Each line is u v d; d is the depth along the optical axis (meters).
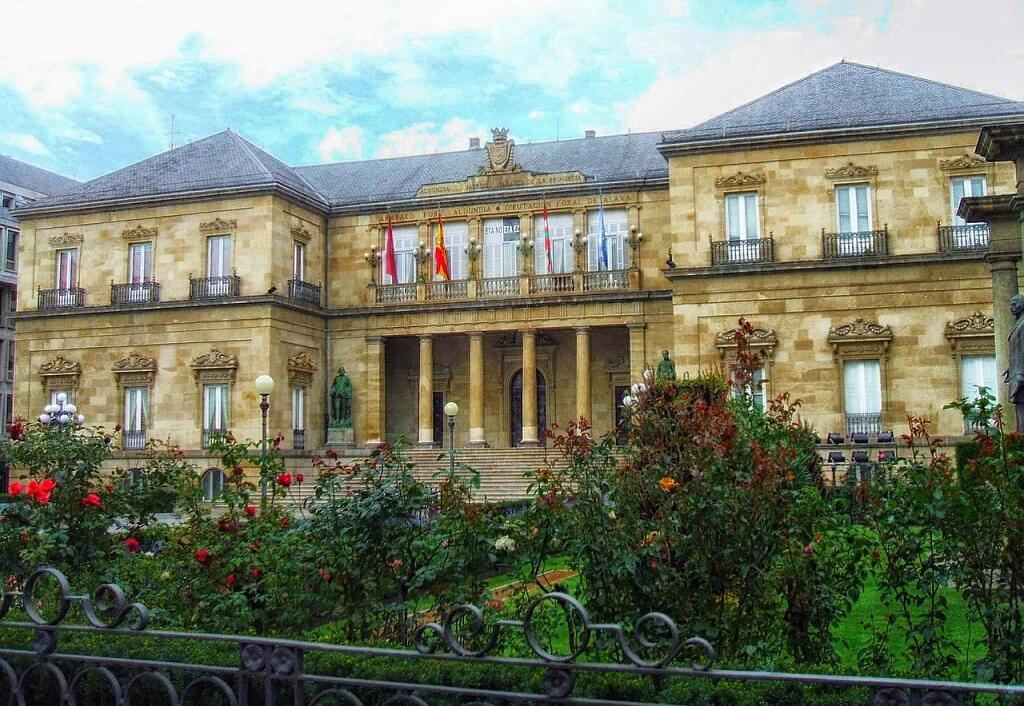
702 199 39.50
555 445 11.71
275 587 10.93
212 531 11.88
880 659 9.52
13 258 68.62
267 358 43.84
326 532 11.27
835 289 37.72
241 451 13.45
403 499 11.15
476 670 8.20
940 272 36.88
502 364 50.12
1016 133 19.75
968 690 5.80
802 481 11.55
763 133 38.69
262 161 47.41
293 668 7.20
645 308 44.62
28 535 11.32
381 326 48.06
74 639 9.38
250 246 44.81
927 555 10.48
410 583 11.01
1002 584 9.19
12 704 8.23
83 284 47.31
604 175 46.84
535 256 47.09
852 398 37.38
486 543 10.89
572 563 10.34
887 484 10.59
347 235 49.41
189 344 45.19
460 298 47.12
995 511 9.02
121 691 7.98
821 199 38.38
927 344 36.81
